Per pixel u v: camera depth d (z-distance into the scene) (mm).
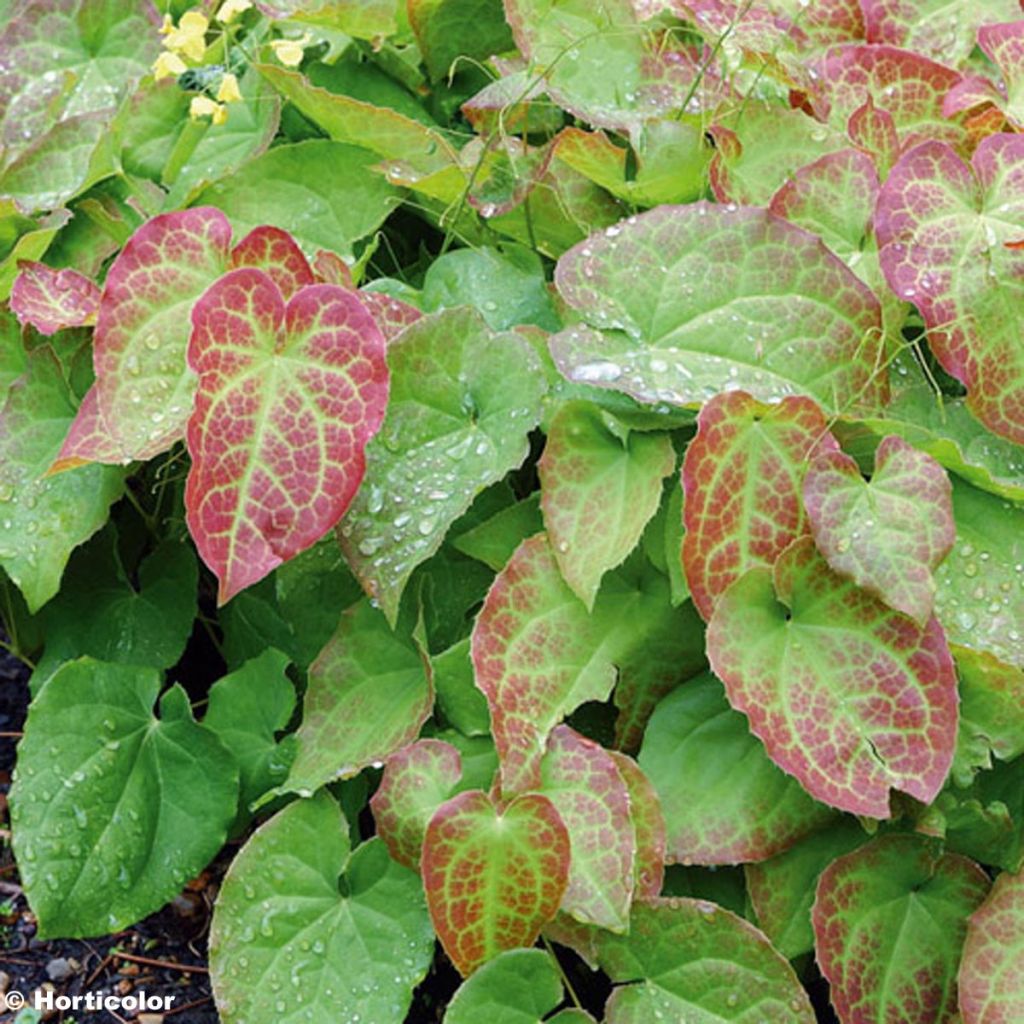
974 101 836
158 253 760
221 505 736
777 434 752
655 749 776
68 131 875
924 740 744
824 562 751
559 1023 749
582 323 770
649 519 756
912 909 770
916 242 779
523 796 730
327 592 822
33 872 791
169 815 806
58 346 821
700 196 836
